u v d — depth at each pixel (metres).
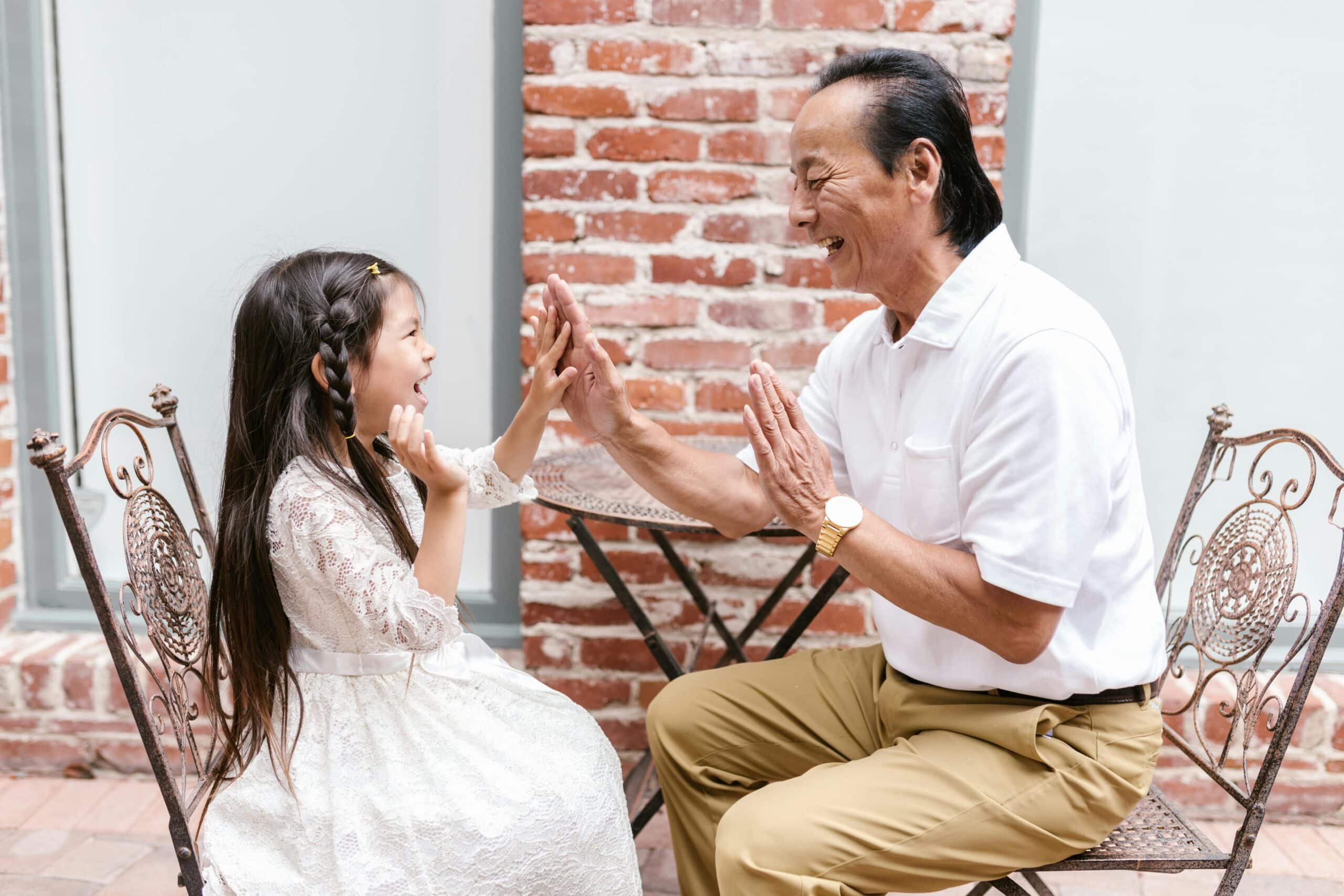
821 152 1.55
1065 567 1.42
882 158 1.52
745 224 2.43
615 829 1.62
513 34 2.57
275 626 1.60
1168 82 2.52
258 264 2.72
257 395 1.63
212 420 2.82
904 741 1.62
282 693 1.59
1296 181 2.55
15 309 2.74
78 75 2.67
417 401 1.68
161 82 2.66
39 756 2.66
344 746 1.57
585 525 2.29
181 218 2.72
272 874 1.48
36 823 2.46
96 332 2.79
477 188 2.64
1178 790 2.55
